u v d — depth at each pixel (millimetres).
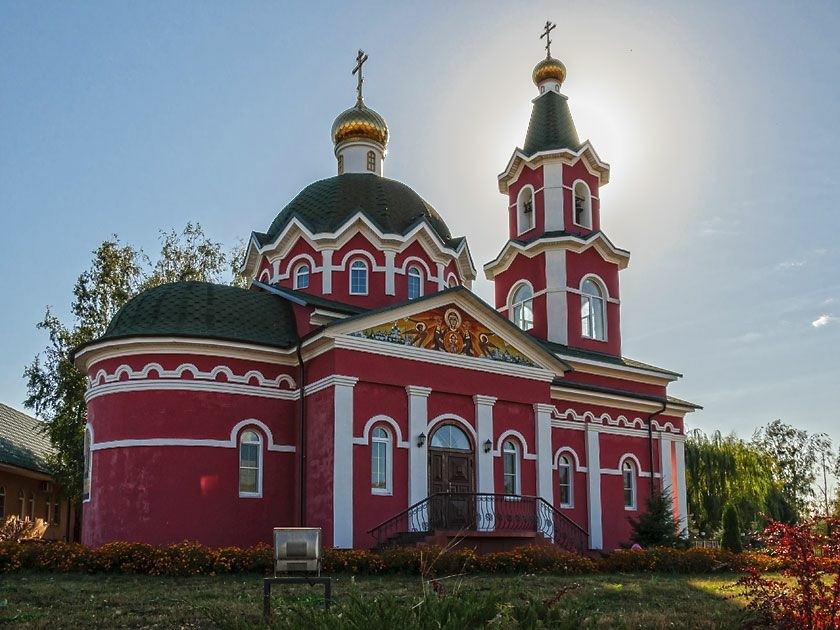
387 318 24938
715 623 12891
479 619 10781
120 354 24625
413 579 19141
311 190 32500
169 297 25828
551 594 16625
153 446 23734
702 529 44562
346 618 10133
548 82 37875
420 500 24359
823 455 81062
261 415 24906
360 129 34281
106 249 41156
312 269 30016
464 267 32969
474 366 26500
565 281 34375
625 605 15781
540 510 26703
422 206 32594
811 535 11469
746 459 46531
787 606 11312
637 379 34625
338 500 23000
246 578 18734
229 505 23891
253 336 25422
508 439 27188
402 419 24797
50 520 41719
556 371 28703
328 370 24094
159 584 17469
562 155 35531
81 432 38188
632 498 33094
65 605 14430
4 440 38125
